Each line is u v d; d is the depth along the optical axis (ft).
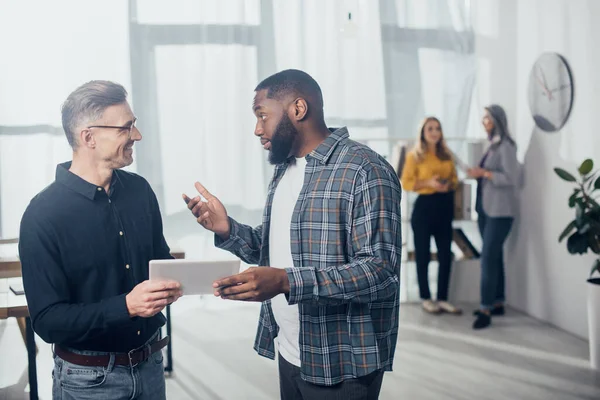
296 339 5.65
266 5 15.49
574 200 11.81
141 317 5.19
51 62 14.19
